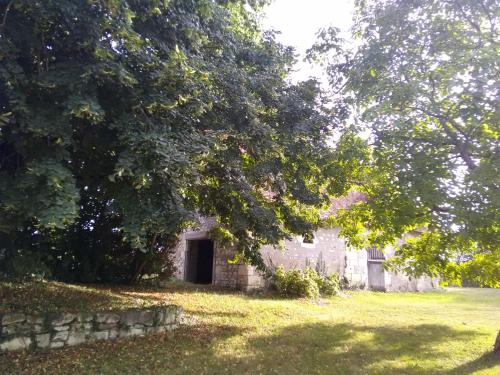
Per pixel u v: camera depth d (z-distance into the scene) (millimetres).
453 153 6102
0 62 4062
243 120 6371
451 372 6305
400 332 8992
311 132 7277
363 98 6727
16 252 6531
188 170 4609
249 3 8141
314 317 10188
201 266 17484
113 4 4215
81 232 10984
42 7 4102
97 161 6020
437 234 7285
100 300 8164
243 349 7035
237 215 7273
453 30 6234
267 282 14336
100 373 5594
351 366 6500
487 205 5293
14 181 4203
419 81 6020
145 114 4871
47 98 4496
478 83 5230
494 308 13695
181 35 5645
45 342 6090
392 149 6312
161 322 7652
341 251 17359
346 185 7996
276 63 8195
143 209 4754
